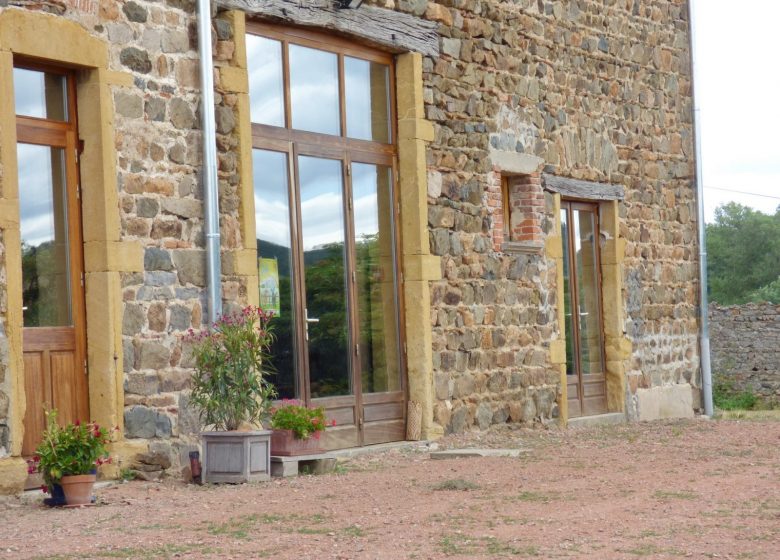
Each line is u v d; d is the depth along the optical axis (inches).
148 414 312.2
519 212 466.0
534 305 459.8
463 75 429.4
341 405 379.9
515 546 204.5
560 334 472.1
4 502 273.6
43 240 300.5
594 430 452.1
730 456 343.0
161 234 319.6
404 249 406.3
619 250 513.7
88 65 302.7
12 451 279.7
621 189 516.4
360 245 393.4
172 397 319.0
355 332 387.5
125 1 314.0
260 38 360.2
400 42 401.1
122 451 305.1
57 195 304.3
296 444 322.0
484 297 433.4
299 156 371.2
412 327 404.8
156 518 244.8
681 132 561.6
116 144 309.6
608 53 512.7
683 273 559.2
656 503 251.8
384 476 313.3
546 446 386.9
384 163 404.2
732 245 1728.6
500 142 446.6
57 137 304.2
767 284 1667.1
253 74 357.4
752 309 799.7
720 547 201.6
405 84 406.6
